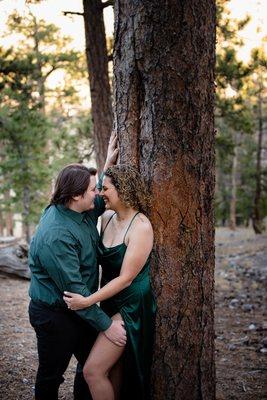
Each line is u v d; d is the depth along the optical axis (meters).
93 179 2.74
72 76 17.11
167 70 2.66
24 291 7.04
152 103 2.71
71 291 2.56
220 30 9.28
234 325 6.03
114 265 2.71
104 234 2.81
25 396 3.51
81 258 2.67
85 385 3.11
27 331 5.12
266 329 5.73
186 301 2.86
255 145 23.72
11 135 12.51
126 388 2.78
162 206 2.78
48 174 14.25
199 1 2.64
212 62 2.77
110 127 7.92
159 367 2.88
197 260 2.85
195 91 2.69
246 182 24.97
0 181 16.28
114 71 2.87
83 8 7.71
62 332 2.68
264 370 4.31
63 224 2.62
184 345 2.88
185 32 2.62
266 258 12.05
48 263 2.57
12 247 8.09
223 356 4.76
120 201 2.67
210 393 3.01
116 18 2.79
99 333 2.73
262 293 8.08
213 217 2.94
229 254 13.65
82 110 18.00
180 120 2.70
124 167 2.71
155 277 2.83
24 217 15.44
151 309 2.76
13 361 4.18
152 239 2.70
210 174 2.86
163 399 2.90
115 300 2.75
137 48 2.70
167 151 2.73
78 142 12.05
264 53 9.56
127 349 2.69
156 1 2.61
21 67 10.14
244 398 3.66
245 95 11.42
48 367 2.74
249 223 28.28
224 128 14.38
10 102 12.01
